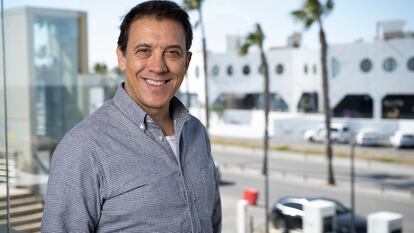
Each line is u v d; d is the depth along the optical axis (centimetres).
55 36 967
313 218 745
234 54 3481
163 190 108
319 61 3288
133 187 105
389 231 738
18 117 901
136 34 112
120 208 104
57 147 105
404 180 2102
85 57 1012
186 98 1500
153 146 111
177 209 110
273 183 2197
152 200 106
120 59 121
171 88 115
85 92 1040
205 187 121
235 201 1891
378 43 3098
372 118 3091
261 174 2353
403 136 2598
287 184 2169
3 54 229
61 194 101
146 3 113
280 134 3073
